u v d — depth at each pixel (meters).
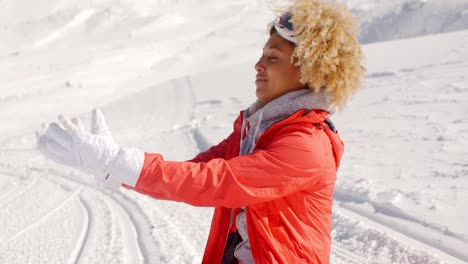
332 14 1.69
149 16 58.25
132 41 47.09
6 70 34.75
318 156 1.63
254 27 49.12
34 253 4.92
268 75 1.80
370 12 38.91
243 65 24.08
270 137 1.74
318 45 1.67
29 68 34.97
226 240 1.85
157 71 35.62
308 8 1.67
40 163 9.66
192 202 1.57
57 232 5.55
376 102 10.55
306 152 1.61
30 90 28.72
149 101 19.31
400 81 12.48
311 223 1.69
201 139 10.64
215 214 1.89
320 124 1.71
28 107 24.88
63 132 1.47
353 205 5.04
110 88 30.30
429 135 7.37
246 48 39.62
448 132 7.38
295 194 1.67
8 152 11.45
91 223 5.79
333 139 1.75
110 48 41.59
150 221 5.50
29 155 10.76
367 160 6.47
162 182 1.52
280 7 1.85
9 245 5.21
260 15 55.34
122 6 63.78
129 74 34.28
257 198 1.58
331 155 1.72
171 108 17.16
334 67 1.68
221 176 1.55
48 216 6.29
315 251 1.68
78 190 7.59
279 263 1.65
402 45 20.44
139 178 1.51
